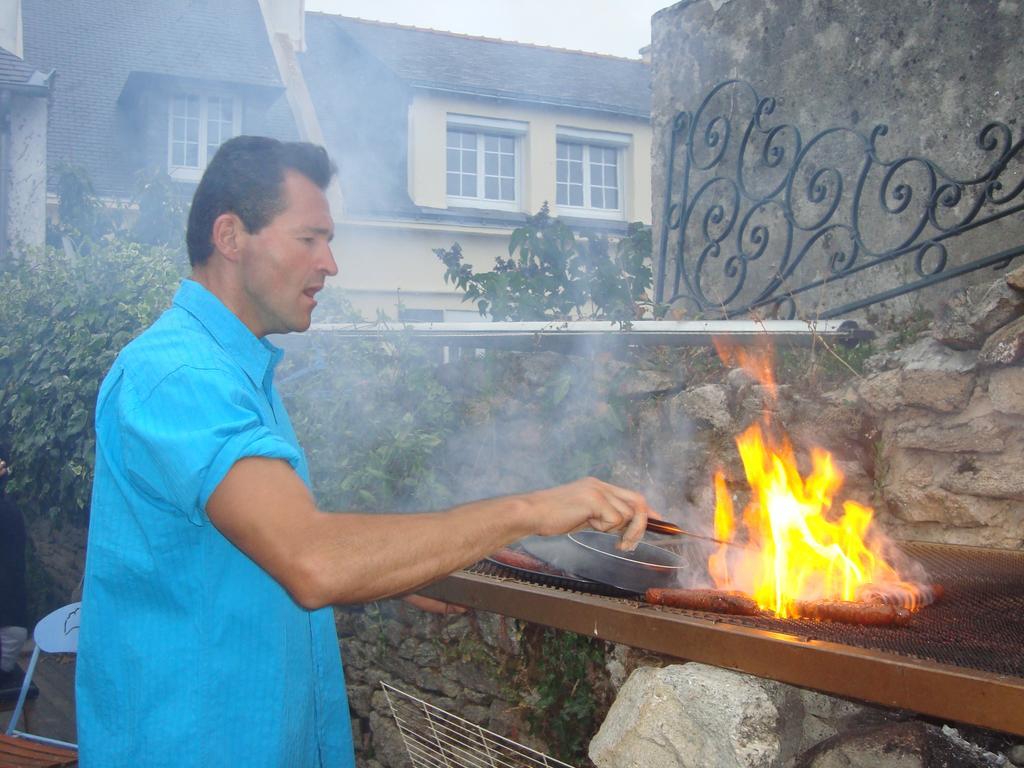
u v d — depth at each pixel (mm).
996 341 2617
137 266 5355
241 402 1573
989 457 2695
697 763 1798
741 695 1768
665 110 4820
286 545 1401
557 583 2195
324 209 1826
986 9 3467
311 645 1897
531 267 4988
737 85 4457
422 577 1462
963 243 3527
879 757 1747
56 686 5414
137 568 1654
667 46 4820
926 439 2807
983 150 3480
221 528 1460
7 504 5023
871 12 3869
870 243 3883
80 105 15117
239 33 16500
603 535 2277
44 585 6887
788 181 4027
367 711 3811
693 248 4648
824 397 3139
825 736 1950
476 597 2289
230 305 1815
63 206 9508
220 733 1651
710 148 4582
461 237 16125
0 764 3324
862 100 3910
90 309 5133
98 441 1708
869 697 1496
